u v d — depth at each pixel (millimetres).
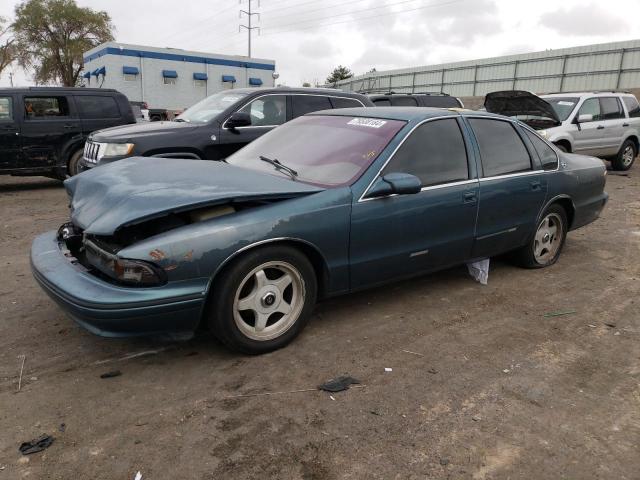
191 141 7332
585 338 3840
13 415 2795
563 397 3070
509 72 36281
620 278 5164
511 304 4449
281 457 2506
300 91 8273
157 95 35312
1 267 5250
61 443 2580
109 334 2986
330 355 3496
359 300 4457
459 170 4281
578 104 11898
